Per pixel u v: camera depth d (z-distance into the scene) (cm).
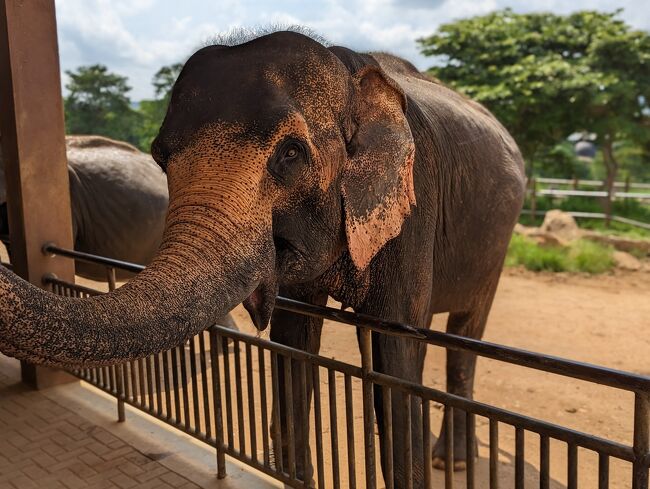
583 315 743
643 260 1097
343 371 218
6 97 357
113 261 303
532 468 374
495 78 1619
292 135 182
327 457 365
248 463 265
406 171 213
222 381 470
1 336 122
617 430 426
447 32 1722
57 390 383
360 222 203
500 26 1684
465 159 307
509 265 1032
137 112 2681
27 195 361
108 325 138
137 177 547
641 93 1498
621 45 1499
